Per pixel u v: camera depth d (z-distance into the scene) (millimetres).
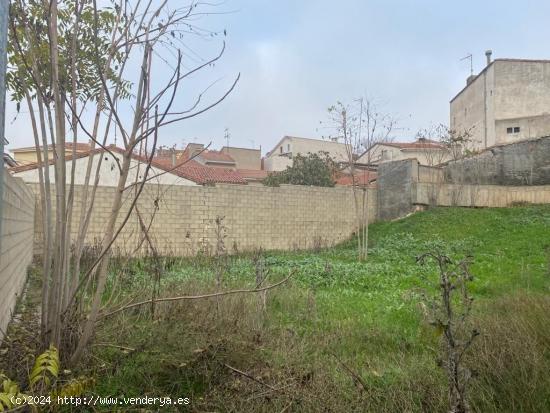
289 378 3033
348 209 16719
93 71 3510
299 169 22000
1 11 1905
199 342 3389
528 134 22891
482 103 25469
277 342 3850
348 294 7121
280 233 15195
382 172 17781
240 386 2979
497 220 14750
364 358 3934
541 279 7703
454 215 15648
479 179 18766
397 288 7707
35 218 10664
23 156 16656
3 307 3830
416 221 15695
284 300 5891
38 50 3150
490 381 3023
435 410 2795
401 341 4383
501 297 5734
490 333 3592
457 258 10812
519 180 18172
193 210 13508
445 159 24094
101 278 3109
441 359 2807
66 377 2754
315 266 9867
